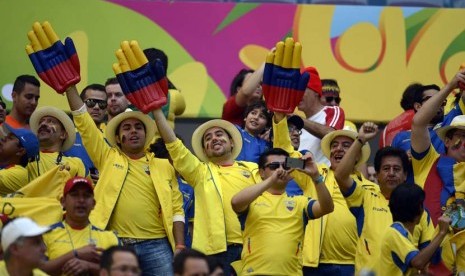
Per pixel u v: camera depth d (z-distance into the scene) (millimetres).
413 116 31266
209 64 35719
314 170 26109
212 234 27750
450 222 26125
